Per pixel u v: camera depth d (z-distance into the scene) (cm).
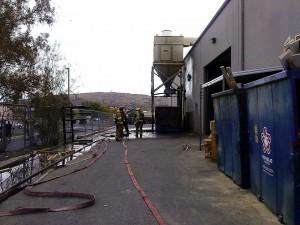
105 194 790
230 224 580
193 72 3061
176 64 3244
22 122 1550
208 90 2662
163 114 3041
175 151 1609
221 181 920
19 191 841
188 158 1368
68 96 2775
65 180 958
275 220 597
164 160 1321
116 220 604
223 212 647
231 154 922
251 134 776
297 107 566
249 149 800
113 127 4419
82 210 665
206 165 1191
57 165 1229
